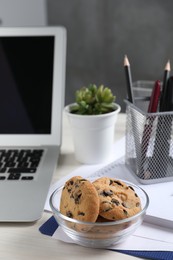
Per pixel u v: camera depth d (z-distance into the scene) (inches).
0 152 27.6
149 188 22.5
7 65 29.2
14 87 29.1
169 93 23.2
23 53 29.1
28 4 79.2
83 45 78.3
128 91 24.7
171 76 23.2
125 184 19.1
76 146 26.9
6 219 19.5
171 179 23.3
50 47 29.0
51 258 17.2
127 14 73.0
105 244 17.4
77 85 81.1
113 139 28.3
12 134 28.9
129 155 24.9
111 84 78.5
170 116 22.5
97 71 78.9
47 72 29.0
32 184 23.0
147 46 73.7
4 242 18.4
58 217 17.6
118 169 25.2
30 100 29.0
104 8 74.2
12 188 22.5
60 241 18.3
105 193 17.7
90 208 16.6
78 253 17.4
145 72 75.3
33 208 20.4
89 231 16.8
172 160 23.2
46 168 25.1
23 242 18.4
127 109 25.0
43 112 28.9
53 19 79.4
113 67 77.5
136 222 17.3
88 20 76.4
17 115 29.0
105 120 25.7
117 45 75.7
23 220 19.5
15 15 80.4
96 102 26.7
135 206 17.7
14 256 17.4
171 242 17.8
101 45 77.1
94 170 25.8
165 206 20.0
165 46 72.4
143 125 22.5
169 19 70.6
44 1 78.5
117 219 16.9
